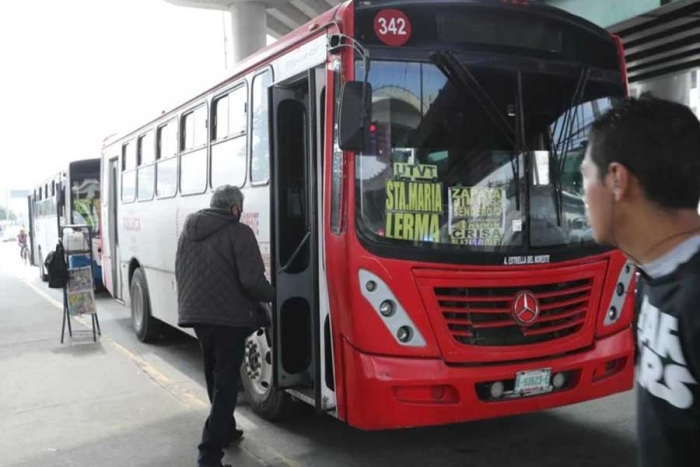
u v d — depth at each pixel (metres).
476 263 4.14
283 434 5.38
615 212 1.60
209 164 6.75
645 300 1.57
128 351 8.61
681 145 1.51
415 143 4.18
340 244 4.11
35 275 23.17
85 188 16.03
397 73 4.18
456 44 4.32
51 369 7.62
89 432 5.45
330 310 4.28
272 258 4.89
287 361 4.98
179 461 4.80
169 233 7.94
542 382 4.23
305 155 5.06
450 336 4.06
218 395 4.46
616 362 4.60
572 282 4.42
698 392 1.41
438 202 4.18
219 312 4.44
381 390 3.93
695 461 1.45
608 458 4.67
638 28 11.05
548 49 4.57
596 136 1.63
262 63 5.56
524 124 4.42
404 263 4.02
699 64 13.66
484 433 5.29
